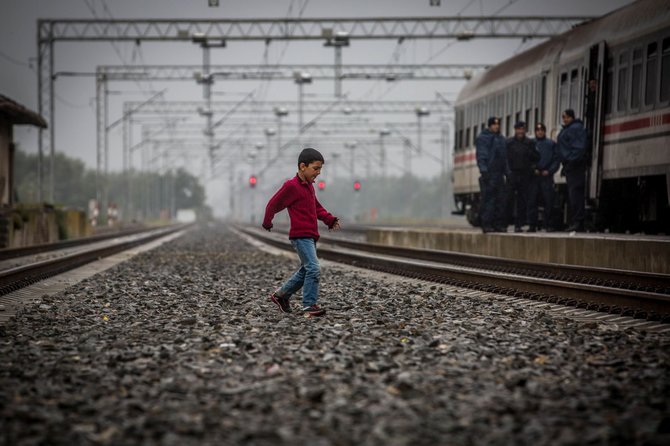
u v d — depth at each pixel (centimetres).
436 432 682
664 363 977
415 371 932
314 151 1482
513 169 3253
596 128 3112
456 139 4919
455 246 3688
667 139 2625
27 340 1180
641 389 844
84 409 750
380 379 883
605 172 3067
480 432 684
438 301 1747
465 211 4819
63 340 1194
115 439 664
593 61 3156
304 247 1486
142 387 850
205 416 728
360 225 10469
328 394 812
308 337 1180
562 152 3216
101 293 1967
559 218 3559
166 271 2780
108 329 1311
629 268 2270
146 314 1523
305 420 718
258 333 1240
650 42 2742
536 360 1010
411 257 3519
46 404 777
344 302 1720
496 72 4328
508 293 1888
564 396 812
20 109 4669
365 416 728
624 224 3177
